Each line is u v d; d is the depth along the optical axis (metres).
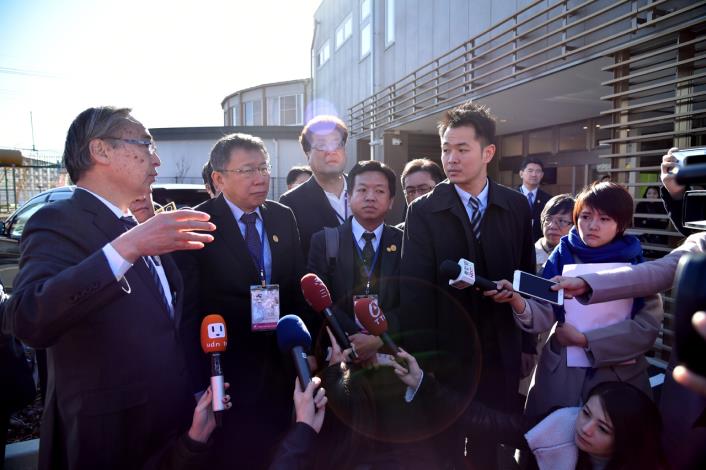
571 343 2.09
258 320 2.43
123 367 1.66
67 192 7.32
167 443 1.72
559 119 9.43
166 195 6.70
